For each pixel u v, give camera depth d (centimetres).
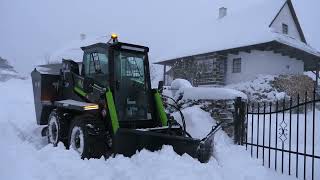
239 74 2102
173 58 2392
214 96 760
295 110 1413
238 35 2109
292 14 2281
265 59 1972
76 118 610
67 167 492
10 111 1220
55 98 732
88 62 668
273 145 713
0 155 514
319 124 948
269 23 2086
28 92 2214
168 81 2631
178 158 508
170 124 627
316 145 727
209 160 519
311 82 1894
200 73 2219
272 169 545
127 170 482
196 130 718
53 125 698
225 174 486
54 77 740
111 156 567
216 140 649
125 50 636
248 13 2359
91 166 505
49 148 580
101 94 603
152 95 670
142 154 531
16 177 443
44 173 471
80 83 666
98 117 609
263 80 1789
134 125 632
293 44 1903
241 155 585
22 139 759
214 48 2112
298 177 511
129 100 632
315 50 2142
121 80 627
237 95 727
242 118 655
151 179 450
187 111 770
